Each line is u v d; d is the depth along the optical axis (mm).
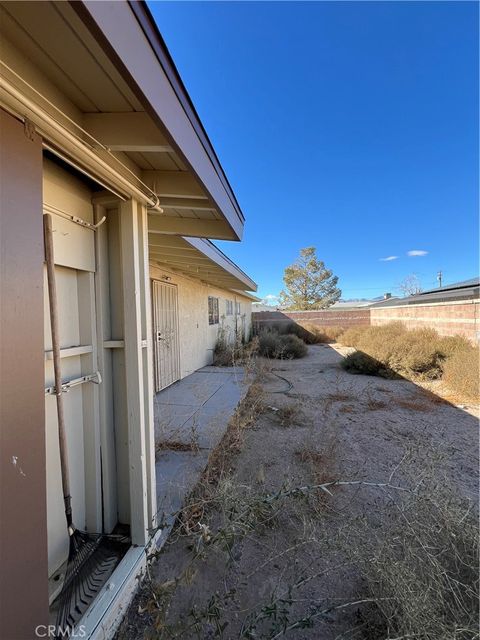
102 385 1736
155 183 1954
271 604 1258
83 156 1237
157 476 2592
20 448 905
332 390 6121
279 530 2068
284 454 3236
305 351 11109
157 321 5375
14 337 896
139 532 1689
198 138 1583
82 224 1613
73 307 1627
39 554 966
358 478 2752
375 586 1438
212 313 9438
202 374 7215
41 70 1101
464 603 1266
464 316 7559
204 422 3855
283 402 5203
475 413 4727
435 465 2094
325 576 1697
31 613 925
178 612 1469
